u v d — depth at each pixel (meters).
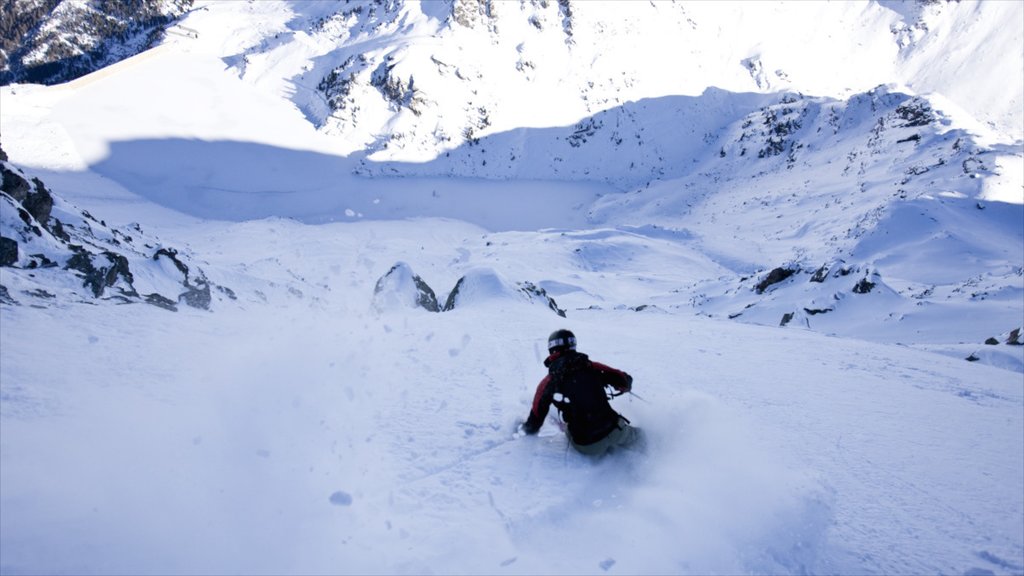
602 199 178.00
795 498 3.34
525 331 9.95
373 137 199.62
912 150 126.81
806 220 112.44
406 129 199.88
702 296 47.53
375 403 4.80
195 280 12.98
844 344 12.30
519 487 3.46
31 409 3.78
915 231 80.12
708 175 176.00
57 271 8.92
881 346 13.17
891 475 4.13
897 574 2.85
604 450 3.83
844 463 4.29
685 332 12.83
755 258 95.81
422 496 3.28
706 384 6.78
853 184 125.19
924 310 33.72
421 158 193.50
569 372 4.03
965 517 3.54
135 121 170.62
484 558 2.70
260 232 106.38
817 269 40.66
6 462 3.02
